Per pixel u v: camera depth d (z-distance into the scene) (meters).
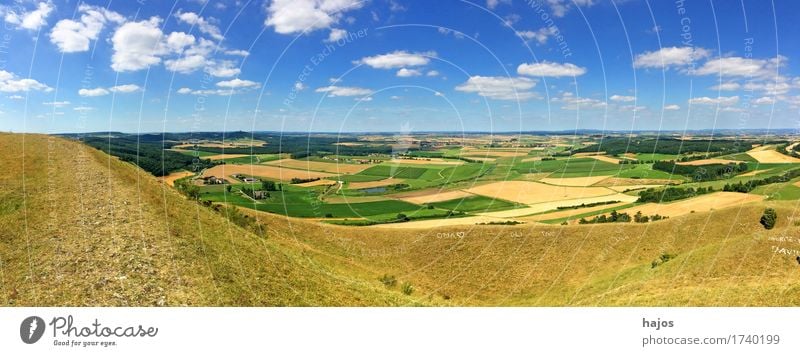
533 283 22.70
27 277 13.25
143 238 16.05
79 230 16.38
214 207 23.88
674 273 23.64
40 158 25.34
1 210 17.80
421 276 22.59
